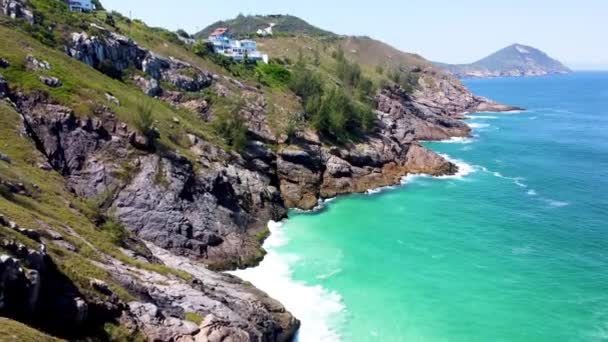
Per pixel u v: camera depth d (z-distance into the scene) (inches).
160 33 5251.0
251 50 6830.7
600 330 2197.3
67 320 1433.3
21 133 2561.5
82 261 1701.5
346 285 2566.4
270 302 2180.1
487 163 5403.5
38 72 3019.2
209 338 1679.4
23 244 1427.2
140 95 3816.4
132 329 1585.9
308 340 2092.8
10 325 1185.4
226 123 3976.4
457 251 3024.1
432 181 4672.7
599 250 3051.2
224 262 2763.3
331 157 4365.2
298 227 3452.3
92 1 5492.1
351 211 3809.1
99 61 3850.9
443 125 7367.1
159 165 2989.7
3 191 1900.8
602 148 6156.5
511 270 2773.1
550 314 2325.3
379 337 2119.8
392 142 5113.2
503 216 3663.9
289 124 4338.1
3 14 3464.6
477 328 2202.3
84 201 2409.0
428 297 2459.4
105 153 2915.8
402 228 3420.3
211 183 3169.3
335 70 7751.0
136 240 2347.4
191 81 4495.6
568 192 4276.6
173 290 1892.2
